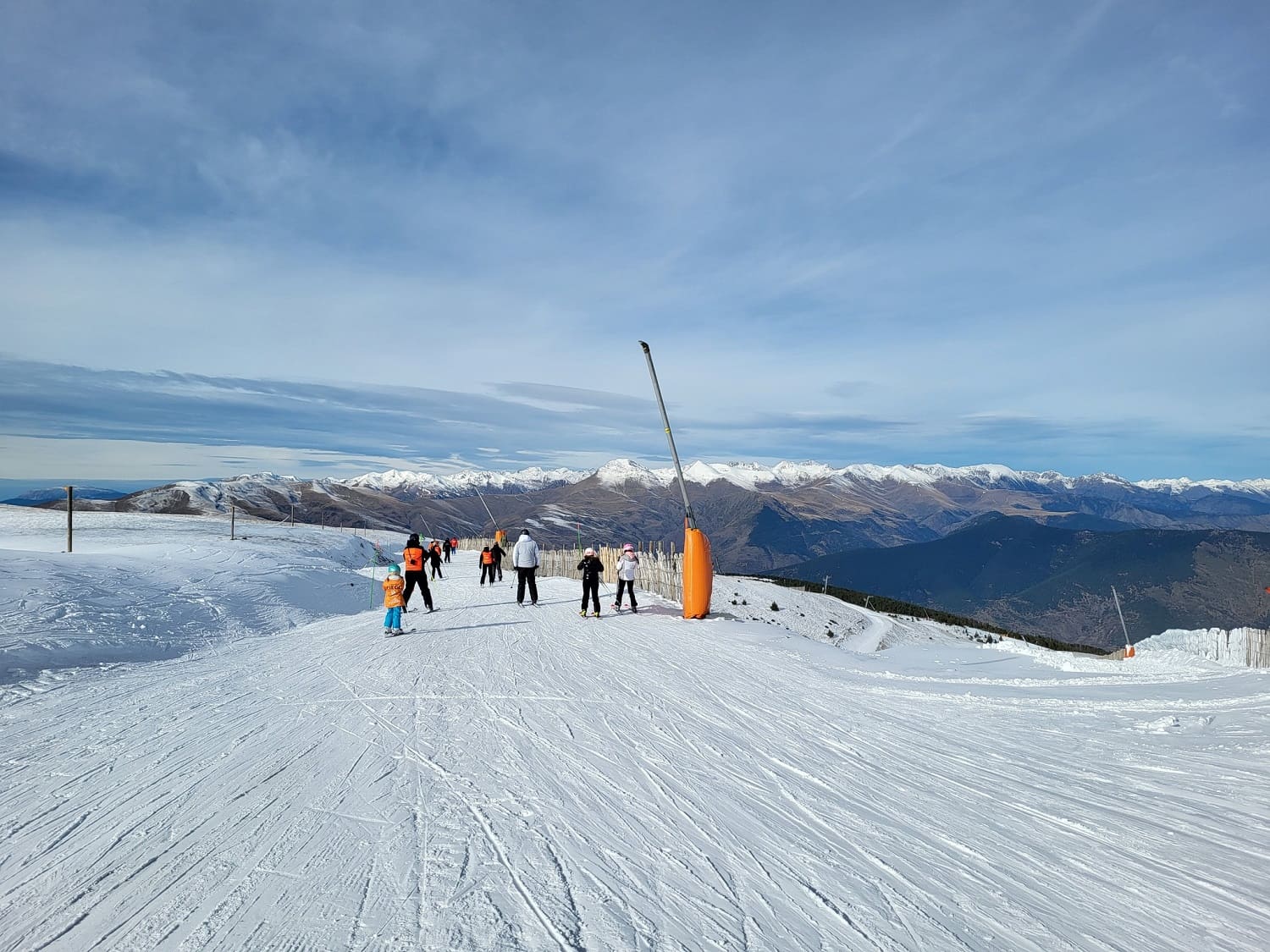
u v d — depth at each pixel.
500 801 4.91
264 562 23.86
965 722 7.29
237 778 5.37
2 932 3.18
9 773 5.47
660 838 4.32
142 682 9.23
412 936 3.14
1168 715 7.26
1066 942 3.20
